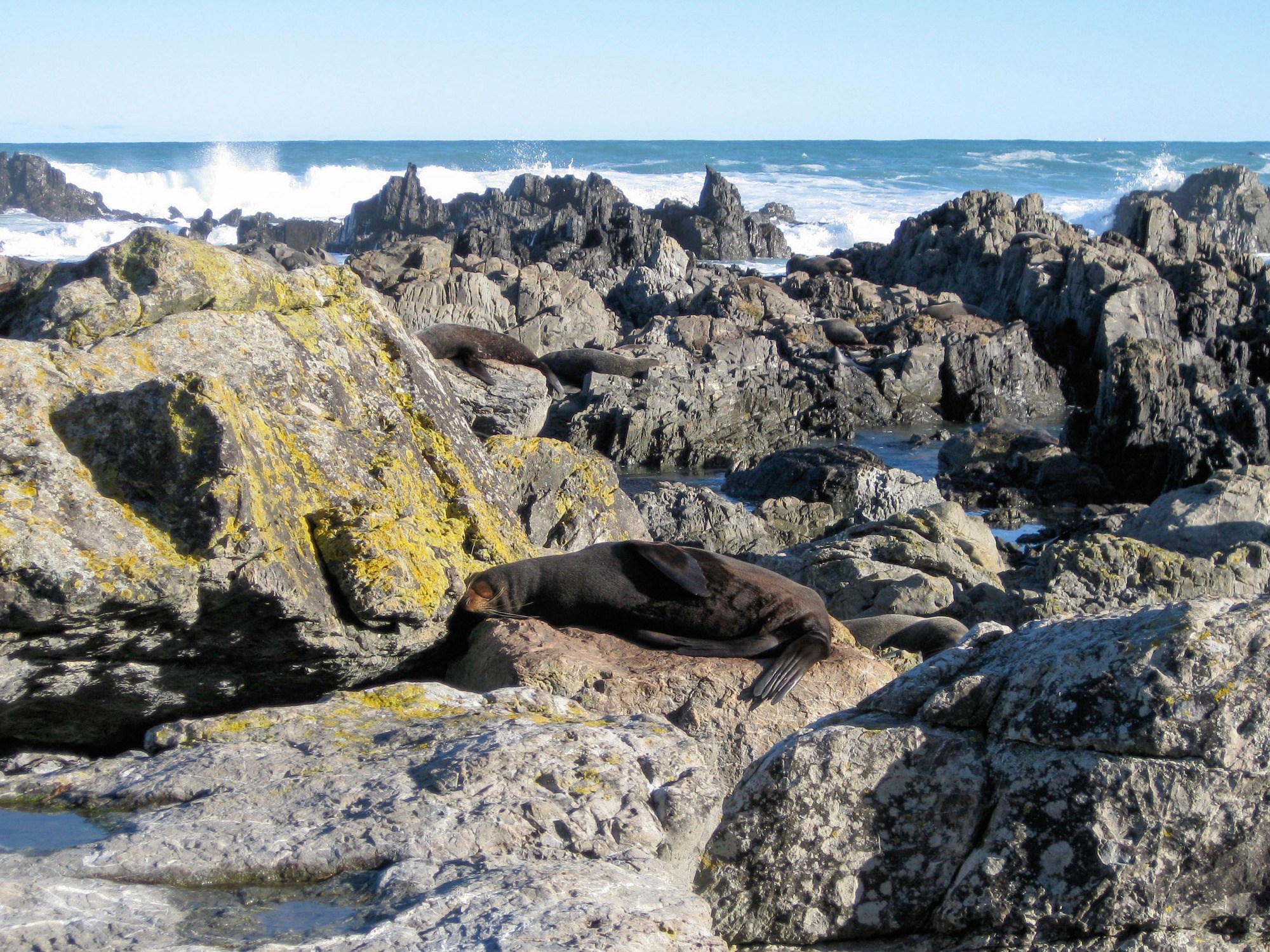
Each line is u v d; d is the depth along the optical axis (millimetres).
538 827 2982
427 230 56906
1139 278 30531
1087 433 22406
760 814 3660
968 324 31172
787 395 24031
